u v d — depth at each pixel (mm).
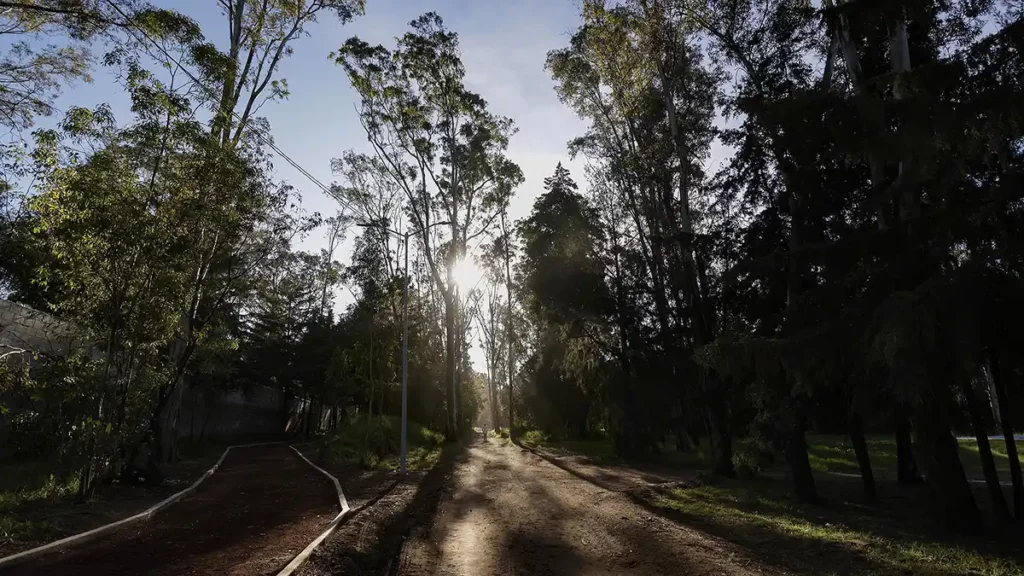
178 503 15242
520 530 12180
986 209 10203
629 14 22734
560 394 49031
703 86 24078
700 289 23047
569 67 27500
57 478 14938
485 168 41469
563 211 33469
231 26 24391
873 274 12000
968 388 11562
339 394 49625
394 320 34969
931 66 10328
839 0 12781
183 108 15188
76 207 13070
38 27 16906
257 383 52938
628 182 28359
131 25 14898
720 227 21156
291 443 53625
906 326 9602
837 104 11156
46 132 12773
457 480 22328
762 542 10453
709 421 22578
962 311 9656
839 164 14312
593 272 32531
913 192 11641
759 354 12562
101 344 14852
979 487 18906
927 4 11227
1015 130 9297
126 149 14711
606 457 33688
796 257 14180
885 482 21250
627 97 25375
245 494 17688
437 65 38688
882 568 8492
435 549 10594
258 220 19094
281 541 10500
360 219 39906
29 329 19188
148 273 14617
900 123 10383
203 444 40938
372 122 38875
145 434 17453
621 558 9500
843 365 12086
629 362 32031
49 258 14438
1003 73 10180
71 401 14461
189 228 16016
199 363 23656
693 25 20469
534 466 28375
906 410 11914
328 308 57156
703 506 14875
